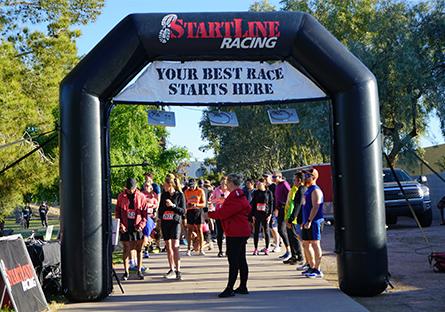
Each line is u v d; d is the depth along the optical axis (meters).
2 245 7.30
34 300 7.77
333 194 9.17
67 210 8.84
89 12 18.73
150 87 9.30
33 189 17.47
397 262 12.10
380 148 8.92
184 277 11.22
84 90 8.83
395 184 19.72
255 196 14.49
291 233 12.62
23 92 15.92
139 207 10.98
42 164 16.42
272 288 9.66
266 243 14.63
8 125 14.01
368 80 8.86
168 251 11.07
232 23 8.92
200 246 15.12
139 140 28.95
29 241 9.47
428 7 28.20
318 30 8.96
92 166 8.87
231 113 9.70
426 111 28.41
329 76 8.88
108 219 9.15
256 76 9.38
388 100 27.52
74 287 8.77
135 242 11.17
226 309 8.05
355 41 30.98
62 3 17.69
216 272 11.82
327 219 23.91
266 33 8.90
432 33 27.50
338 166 9.01
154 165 28.36
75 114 8.83
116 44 8.82
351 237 8.77
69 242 8.81
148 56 9.09
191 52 9.02
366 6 34.50
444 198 21.62
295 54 9.04
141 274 11.08
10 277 7.28
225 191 15.89
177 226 11.02
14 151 14.58
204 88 9.33
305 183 10.61
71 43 17.12
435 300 8.24
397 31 27.59
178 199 11.05
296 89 9.36
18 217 41.34
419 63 26.52
